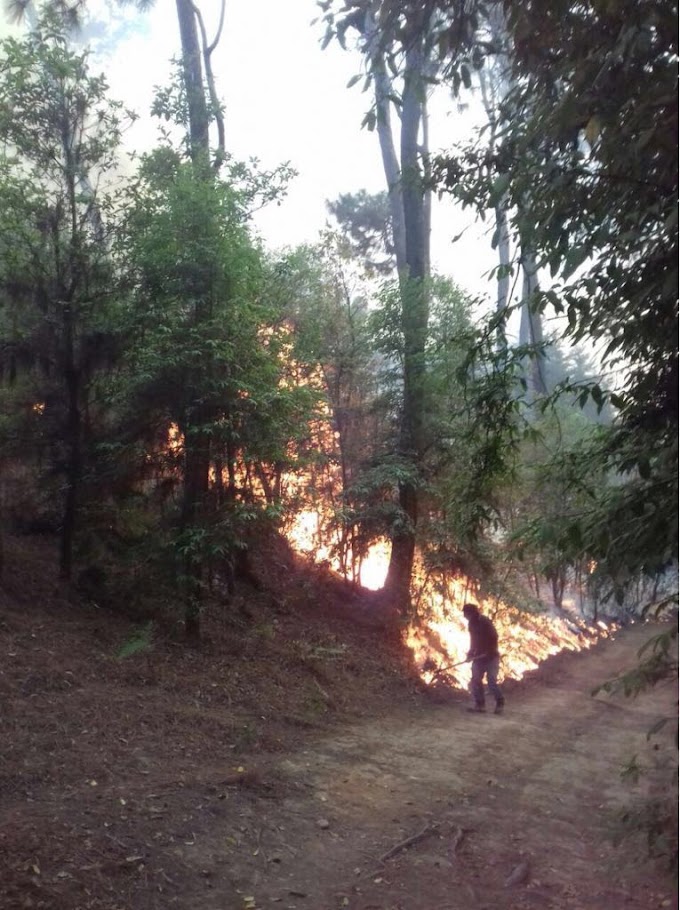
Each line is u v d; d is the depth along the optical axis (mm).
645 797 7016
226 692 8453
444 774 7457
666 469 3754
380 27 5371
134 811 5227
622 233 3879
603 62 3951
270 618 11789
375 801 6434
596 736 9828
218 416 9242
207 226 9117
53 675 7289
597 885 5160
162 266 9086
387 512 13125
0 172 8867
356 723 9062
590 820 6496
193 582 9305
